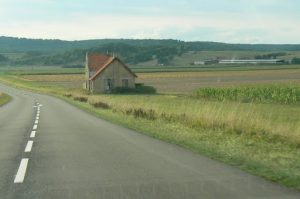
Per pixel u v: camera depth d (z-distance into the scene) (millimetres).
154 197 7895
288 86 50844
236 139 16609
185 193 8156
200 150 13617
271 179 9297
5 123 25891
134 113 28359
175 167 10781
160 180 9297
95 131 20172
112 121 26078
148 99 56531
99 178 9586
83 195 8117
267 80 103312
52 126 23156
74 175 9953
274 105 43750
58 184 9055
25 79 155250
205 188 8539
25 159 12289
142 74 153375
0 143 16062
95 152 13484
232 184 8859
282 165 11078
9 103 57156
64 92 85312
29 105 50250
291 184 8812
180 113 25188
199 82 107625
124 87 84625
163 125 22094
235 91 54406
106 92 85500
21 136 18406
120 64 86375
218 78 121812
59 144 15555
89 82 89625
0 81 172500
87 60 93062
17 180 9477
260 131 17891
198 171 10242
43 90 101875
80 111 37062
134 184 8945
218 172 10102
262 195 7969
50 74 181875
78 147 14688
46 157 12617
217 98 56406
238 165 11000
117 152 13422
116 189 8531
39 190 8547
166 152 13289
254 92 52219
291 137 15766
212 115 21203
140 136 17875
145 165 11102
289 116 28906
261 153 13195
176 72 164000
